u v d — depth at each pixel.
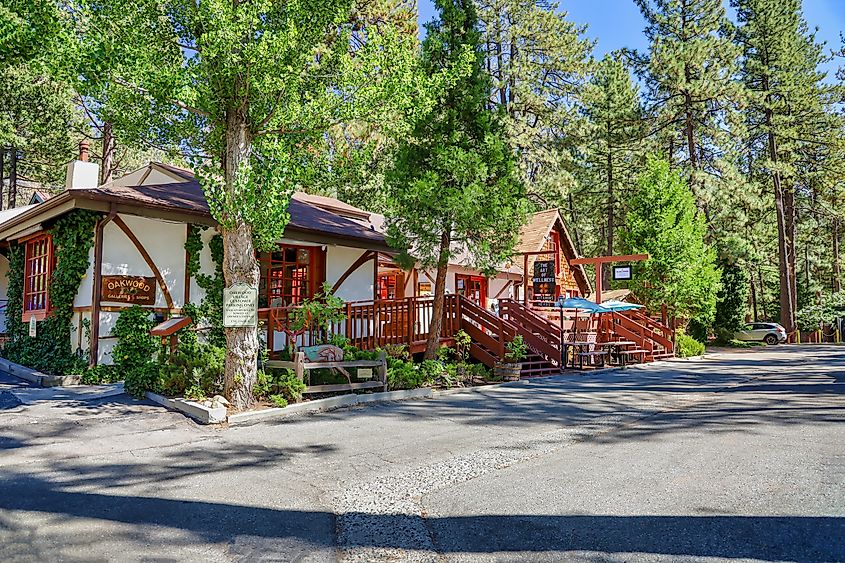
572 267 26.41
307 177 10.32
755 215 36.59
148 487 4.95
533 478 5.25
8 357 13.22
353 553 3.70
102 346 10.48
